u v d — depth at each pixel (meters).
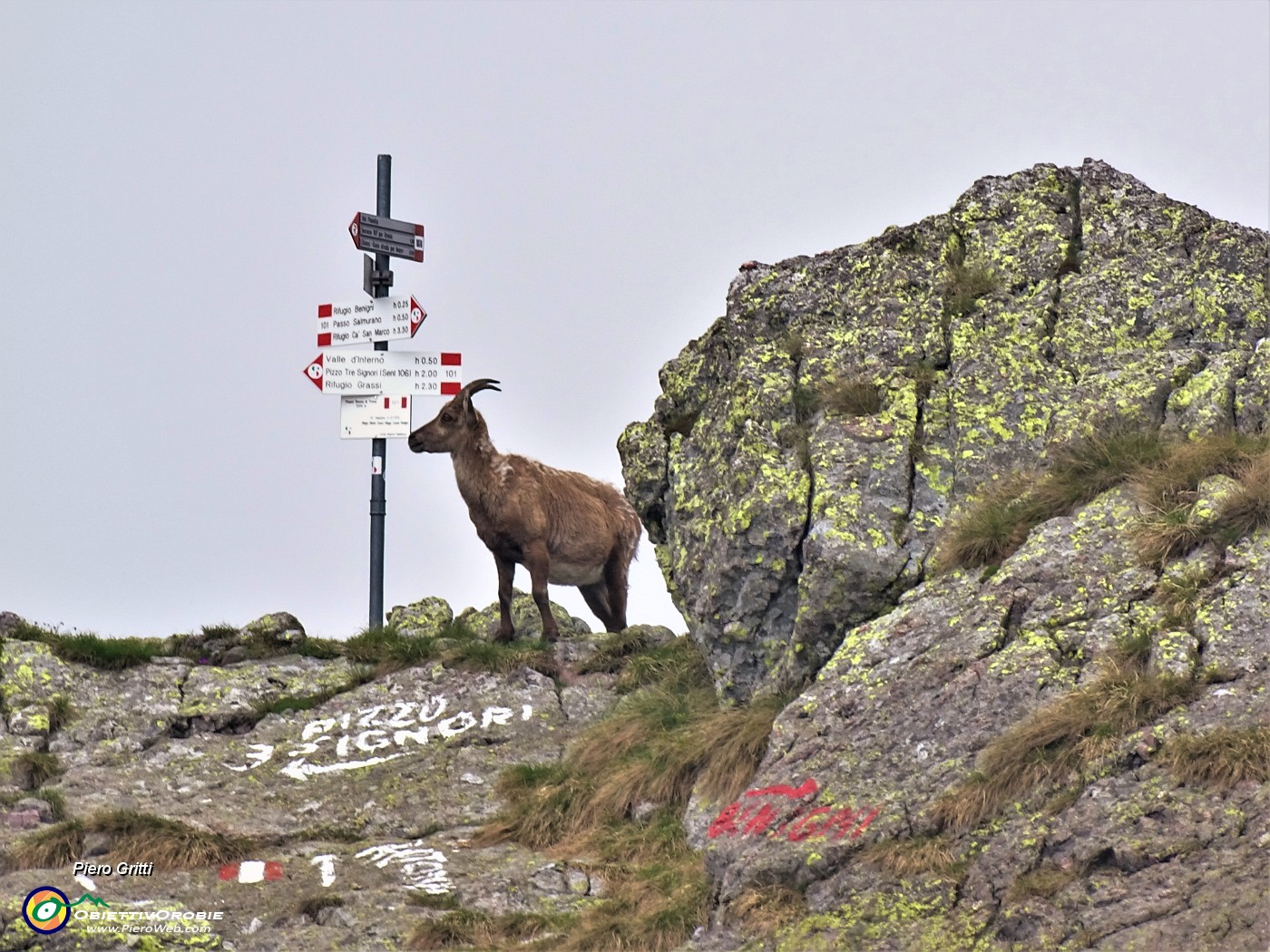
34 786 51.91
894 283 54.94
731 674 50.09
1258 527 41.94
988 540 45.50
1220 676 37.31
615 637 60.50
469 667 58.81
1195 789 34.28
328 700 57.81
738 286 58.16
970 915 33.75
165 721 56.16
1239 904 30.80
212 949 38.88
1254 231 53.56
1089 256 54.28
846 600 46.97
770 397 52.56
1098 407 49.25
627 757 49.50
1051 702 38.81
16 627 60.78
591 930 38.34
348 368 69.62
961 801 36.69
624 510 66.56
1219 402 47.66
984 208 56.34
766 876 37.47
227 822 48.62
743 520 49.28
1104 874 33.19
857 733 40.88
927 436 50.28
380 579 68.88
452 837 47.44
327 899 41.28
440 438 62.44
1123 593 41.75
